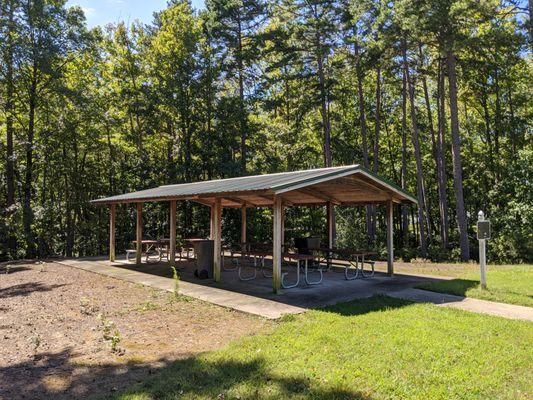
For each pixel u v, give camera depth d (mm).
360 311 6434
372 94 25484
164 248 17953
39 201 22953
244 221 15469
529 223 17047
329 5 18234
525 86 20594
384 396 3486
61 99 18953
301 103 21328
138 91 22594
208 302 7492
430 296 7777
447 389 3590
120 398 3602
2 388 3955
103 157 23578
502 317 6000
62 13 18391
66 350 5051
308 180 8062
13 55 17438
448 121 25156
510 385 3693
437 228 28891
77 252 23188
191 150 22828
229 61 22875
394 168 27594
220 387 3754
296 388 3680
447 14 14336
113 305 7531
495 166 21266
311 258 9352
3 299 8484
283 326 5676
